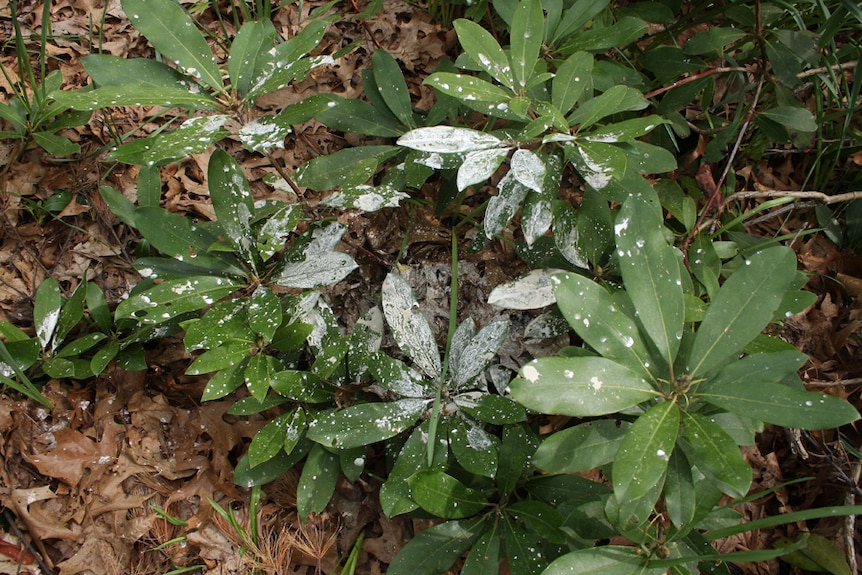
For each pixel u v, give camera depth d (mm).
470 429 843
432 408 842
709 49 953
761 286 702
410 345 866
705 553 759
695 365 705
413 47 1120
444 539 811
